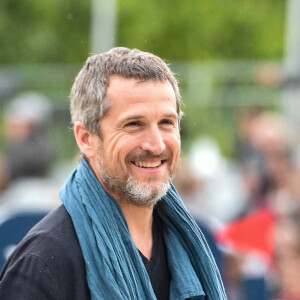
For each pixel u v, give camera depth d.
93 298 7.07
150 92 7.27
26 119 20.38
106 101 7.30
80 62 39.91
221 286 7.94
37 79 29.30
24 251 7.18
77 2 40.41
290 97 27.66
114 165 7.31
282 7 42.34
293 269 15.38
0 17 40.41
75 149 26.50
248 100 27.84
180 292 7.56
